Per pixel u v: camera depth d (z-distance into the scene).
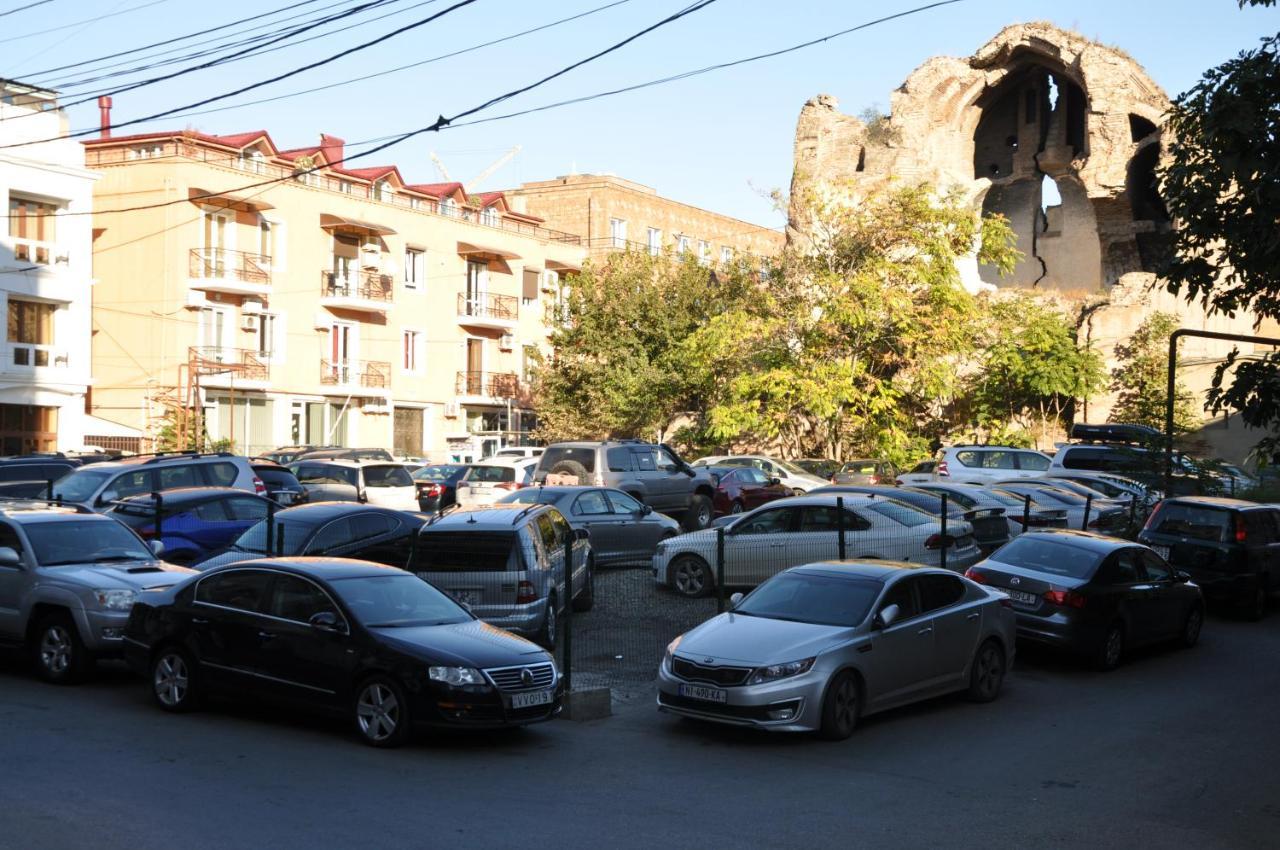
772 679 11.54
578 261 68.62
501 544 14.81
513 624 14.56
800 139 61.44
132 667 12.52
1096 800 9.99
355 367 53.41
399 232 56.06
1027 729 12.61
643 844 8.41
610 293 53.44
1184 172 12.92
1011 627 14.35
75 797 8.87
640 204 78.50
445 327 58.75
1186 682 15.40
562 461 27.20
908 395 46.38
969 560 18.45
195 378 45.59
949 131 59.88
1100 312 47.00
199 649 11.91
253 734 11.30
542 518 16.22
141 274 46.56
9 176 40.19
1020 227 61.94
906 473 38.41
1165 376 43.81
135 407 46.47
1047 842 8.79
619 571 21.78
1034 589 15.91
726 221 88.94
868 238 43.56
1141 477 26.39
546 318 56.44
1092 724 12.93
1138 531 24.05
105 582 13.49
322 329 51.91
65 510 15.27
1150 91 54.59
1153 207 57.75
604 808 9.33
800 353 42.91
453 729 11.19
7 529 14.32
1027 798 9.98
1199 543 20.20
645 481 27.36
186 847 7.83
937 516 18.91
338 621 11.32
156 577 14.04
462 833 8.48
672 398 52.09
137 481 21.19
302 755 10.58
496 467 30.08
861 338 42.22
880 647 12.34
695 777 10.42
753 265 46.12
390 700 10.95
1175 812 9.71
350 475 28.41
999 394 46.66
